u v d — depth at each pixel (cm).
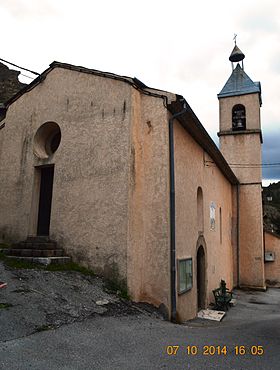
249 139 1962
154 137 839
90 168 864
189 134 1014
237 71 2122
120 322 588
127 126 830
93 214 830
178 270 809
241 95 2042
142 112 868
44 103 1017
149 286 774
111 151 840
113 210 802
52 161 946
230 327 728
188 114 887
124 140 826
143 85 873
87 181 861
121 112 848
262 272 1803
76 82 955
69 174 899
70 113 944
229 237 1766
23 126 1055
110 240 791
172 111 873
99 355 427
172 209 809
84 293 674
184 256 877
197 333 615
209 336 598
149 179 827
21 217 980
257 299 1485
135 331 555
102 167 844
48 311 545
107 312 621
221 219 1527
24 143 1036
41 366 373
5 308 516
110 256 782
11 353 394
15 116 1091
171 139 842
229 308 1170
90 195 848
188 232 934
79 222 849
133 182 809
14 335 442
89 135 888
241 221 1891
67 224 868
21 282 650
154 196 812
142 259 797
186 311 848
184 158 948
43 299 588
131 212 787
